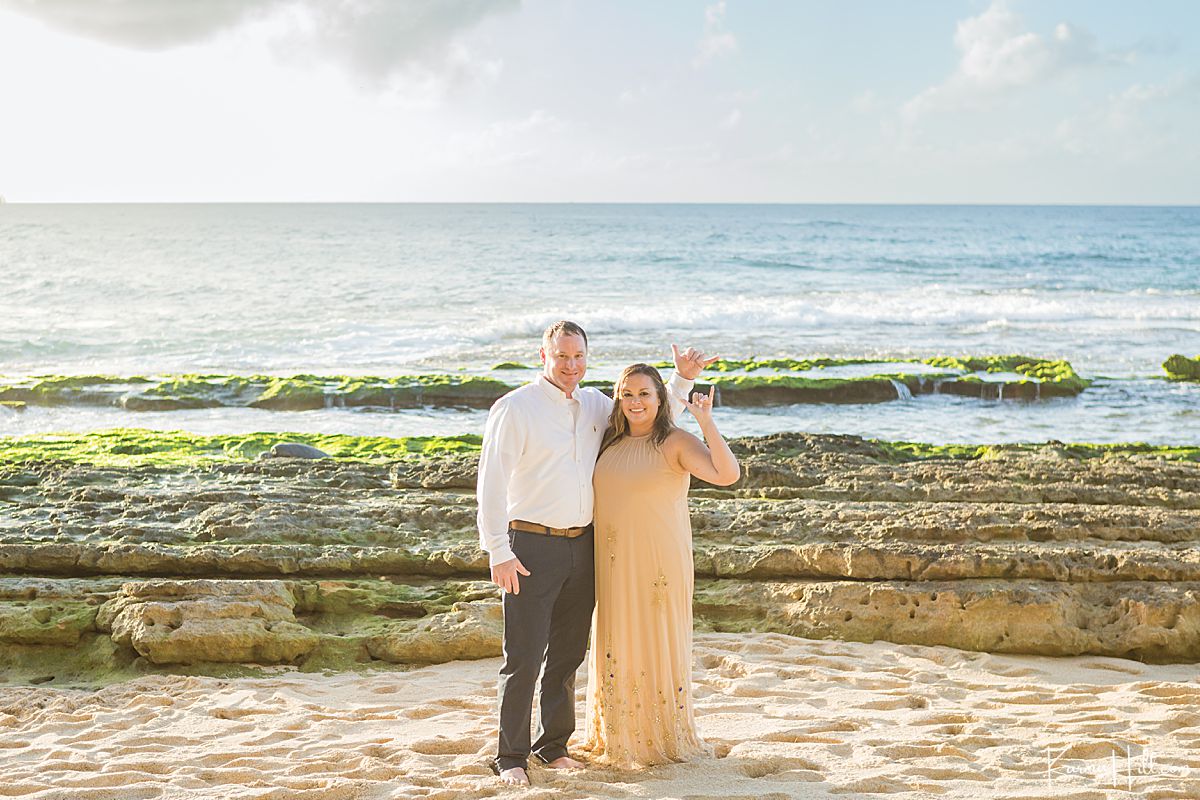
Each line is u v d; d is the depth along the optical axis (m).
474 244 69.50
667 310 31.69
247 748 4.93
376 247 65.62
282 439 13.88
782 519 8.37
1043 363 20.91
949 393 19.69
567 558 4.40
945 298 37.44
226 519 8.15
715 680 5.93
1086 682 5.95
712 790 4.16
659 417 4.45
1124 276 49.56
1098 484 9.63
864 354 24.38
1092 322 30.91
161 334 27.41
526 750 4.46
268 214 148.25
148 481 9.95
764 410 18.48
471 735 5.03
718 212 190.50
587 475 4.43
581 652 4.57
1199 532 7.86
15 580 7.18
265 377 19.59
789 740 4.90
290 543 7.84
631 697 4.48
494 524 4.25
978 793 4.12
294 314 31.88
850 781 4.27
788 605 7.04
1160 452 13.00
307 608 6.94
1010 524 7.88
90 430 16.30
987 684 5.87
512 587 4.25
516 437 4.29
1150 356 24.53
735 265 54.44
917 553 7.18
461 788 4.27
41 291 38.38
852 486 9.49
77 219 114.62
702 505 8.98
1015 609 6.50
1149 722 5.04
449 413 18.25
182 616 6.46
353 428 16.81
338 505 8.80
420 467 10.12
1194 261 60.34
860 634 6.71
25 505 8.98
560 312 30.91
